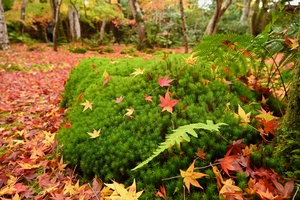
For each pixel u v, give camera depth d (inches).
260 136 60.2
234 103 70.7
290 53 69.1
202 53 76.5
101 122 74.1
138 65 105.3
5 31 466.0
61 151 78.5
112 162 60.6
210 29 449.1
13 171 76.4
